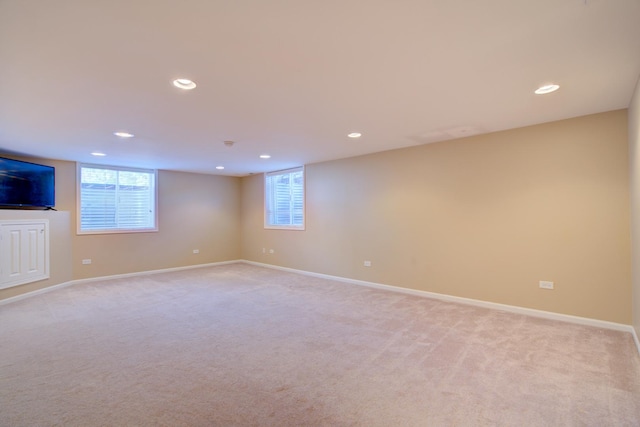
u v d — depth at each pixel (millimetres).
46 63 2061
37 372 2416
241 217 7984
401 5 1531
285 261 6805
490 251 3973
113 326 3414
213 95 2635
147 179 6566
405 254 4801
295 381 2281
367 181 5258
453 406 1984
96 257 5805
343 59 2070
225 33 1757
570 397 2070
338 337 3082
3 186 4445
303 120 3348
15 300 4414
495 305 3936
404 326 3365
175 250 6863
